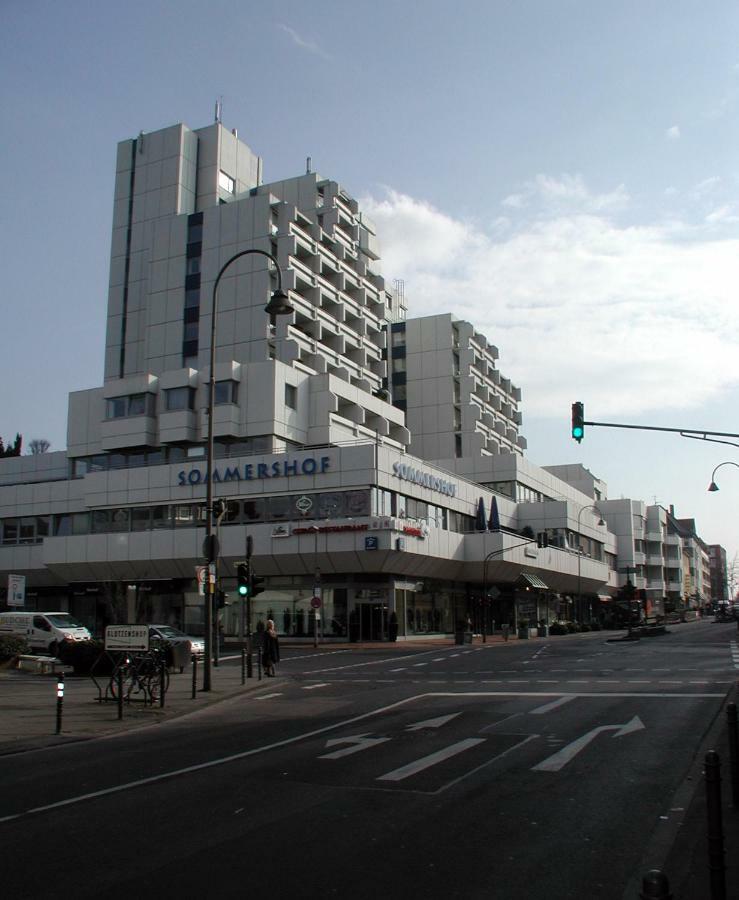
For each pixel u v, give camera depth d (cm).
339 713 1650
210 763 1103
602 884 600
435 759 1092
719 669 2509
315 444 6022
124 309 7675
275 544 5138
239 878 611
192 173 7819
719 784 504
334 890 584
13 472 7162
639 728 1355
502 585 7081
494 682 2242
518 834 731
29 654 3006
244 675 2383
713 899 492
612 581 10212
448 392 9006
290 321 6775
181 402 5712
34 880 610
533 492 8319
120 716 1594
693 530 18900
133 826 766
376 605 5225
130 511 5716
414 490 5562
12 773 1059
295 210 6981
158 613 5666
